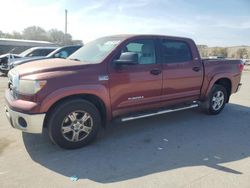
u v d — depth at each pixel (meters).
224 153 4.18
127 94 4.58
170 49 5.20
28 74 3.90
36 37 63.41
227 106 7.48
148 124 5.54
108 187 3.13
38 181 3.24
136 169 3.59
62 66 4.04
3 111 6.33
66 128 4.04
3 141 4.41
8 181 3.22
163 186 3.17
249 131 5.28
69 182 3.23
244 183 3.28
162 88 5.04
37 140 4.47
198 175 3.45
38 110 3.75
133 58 4.27
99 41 5.17
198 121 5.86
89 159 3.86
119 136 4.82
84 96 4.23
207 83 5.89
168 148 4.33
